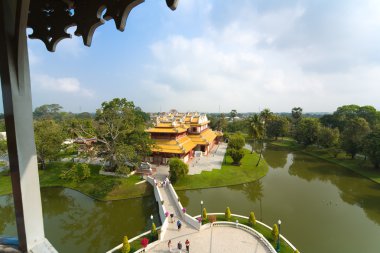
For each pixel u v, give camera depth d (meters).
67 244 19.92
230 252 16.95
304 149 64.50
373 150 40.34
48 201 28.72
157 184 29.52
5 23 2.58
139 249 16.88
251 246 17.77
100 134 33.72
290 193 31.22
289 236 20.50
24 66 2.84
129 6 2.68
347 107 79.00
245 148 66.81
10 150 2.81
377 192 32.06
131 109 36.66
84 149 34.09
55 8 3.50
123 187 29.84
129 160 33.88
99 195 28.50
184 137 46.31
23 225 2.94
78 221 24.08
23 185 2.89
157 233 18.92
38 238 3.16
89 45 3.30
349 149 48.09
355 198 29.75
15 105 2.73
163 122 42.22
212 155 50.38
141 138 35.28
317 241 19.80
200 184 32.44
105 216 24.78
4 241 3.19
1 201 28.91
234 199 28.67
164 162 39.44
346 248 18.83
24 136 2.90
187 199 28.25
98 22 3.07
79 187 31.20
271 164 48.00
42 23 3.62
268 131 81.38
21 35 2.70
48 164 39.88
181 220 21.64
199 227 19.94
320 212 25.48
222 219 21.89
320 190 32.53
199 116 53.50
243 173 38.00
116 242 20.05
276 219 23.75
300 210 25.92
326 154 56.28
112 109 34.81
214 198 28.81
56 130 38.94
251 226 20.66
